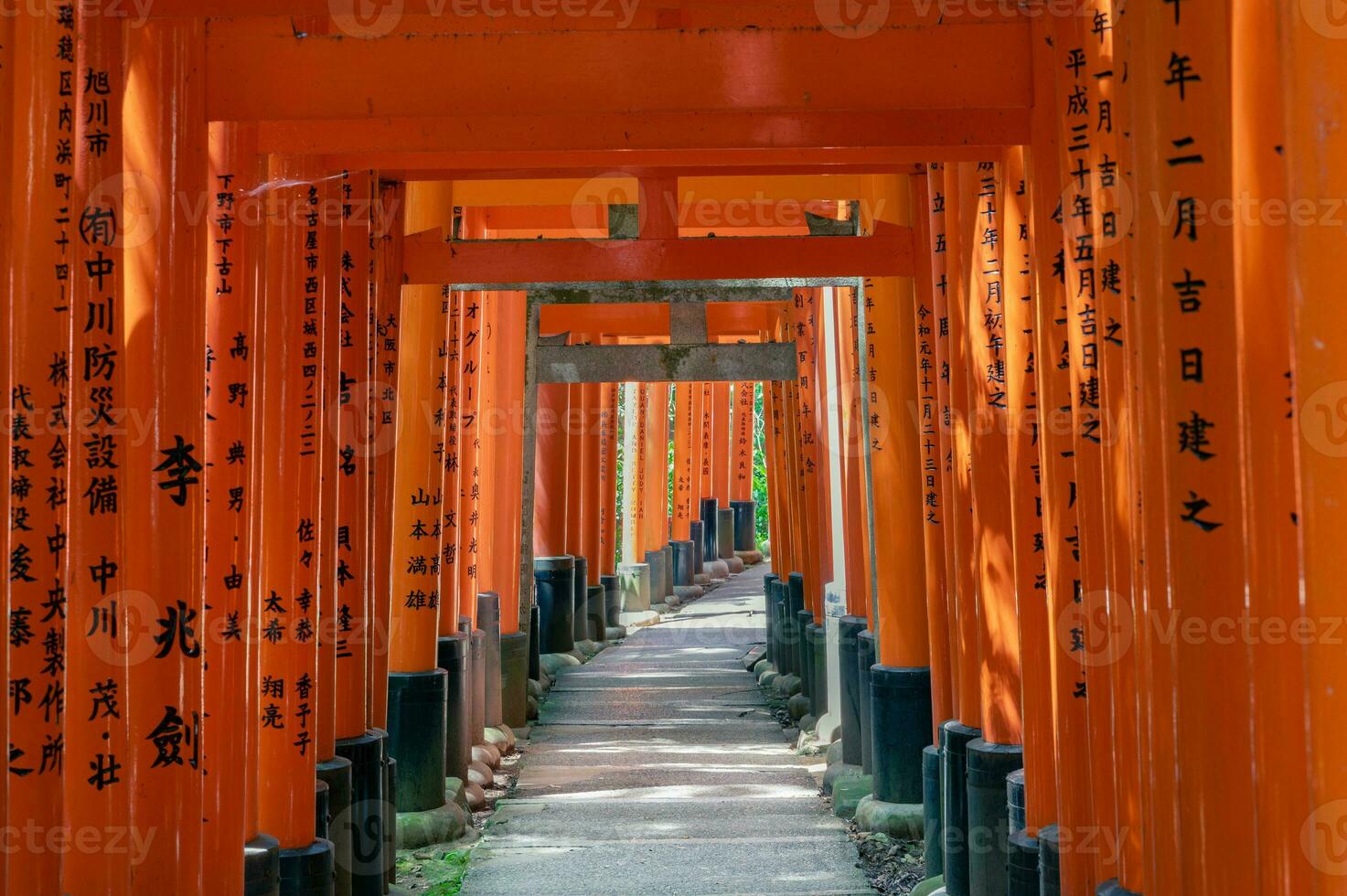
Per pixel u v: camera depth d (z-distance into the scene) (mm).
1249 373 2656
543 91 4027
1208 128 2824
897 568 7109
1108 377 3736
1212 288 2832
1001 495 5250
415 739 7160
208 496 4359
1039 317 4273
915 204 6504
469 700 8859
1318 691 2441
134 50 3916
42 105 3434
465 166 5539
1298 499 2500
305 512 4988
